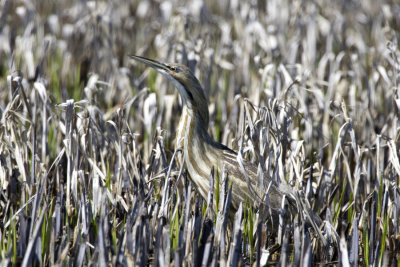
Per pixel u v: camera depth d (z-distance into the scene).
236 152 19.56
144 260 15.03
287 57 30.48
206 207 18.41
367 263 17.25
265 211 18.08
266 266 17.05
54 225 15.92
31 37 30.00
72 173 18.48
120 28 35.75
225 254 15.74
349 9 40.91
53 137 22.50
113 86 26.70
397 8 36.75
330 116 24.69
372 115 25.34
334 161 19.66
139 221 15.07
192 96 19.03
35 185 18.39
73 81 29.70
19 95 20.14
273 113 18.88
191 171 18.86
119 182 18.53
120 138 18.95
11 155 19.91
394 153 18.77
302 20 33.84
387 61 27.83
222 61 29.84
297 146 19.59
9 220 16.45
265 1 38.28
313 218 17.97
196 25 34.75
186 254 15.37
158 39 31.81
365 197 20.41
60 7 38.81
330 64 29.17
